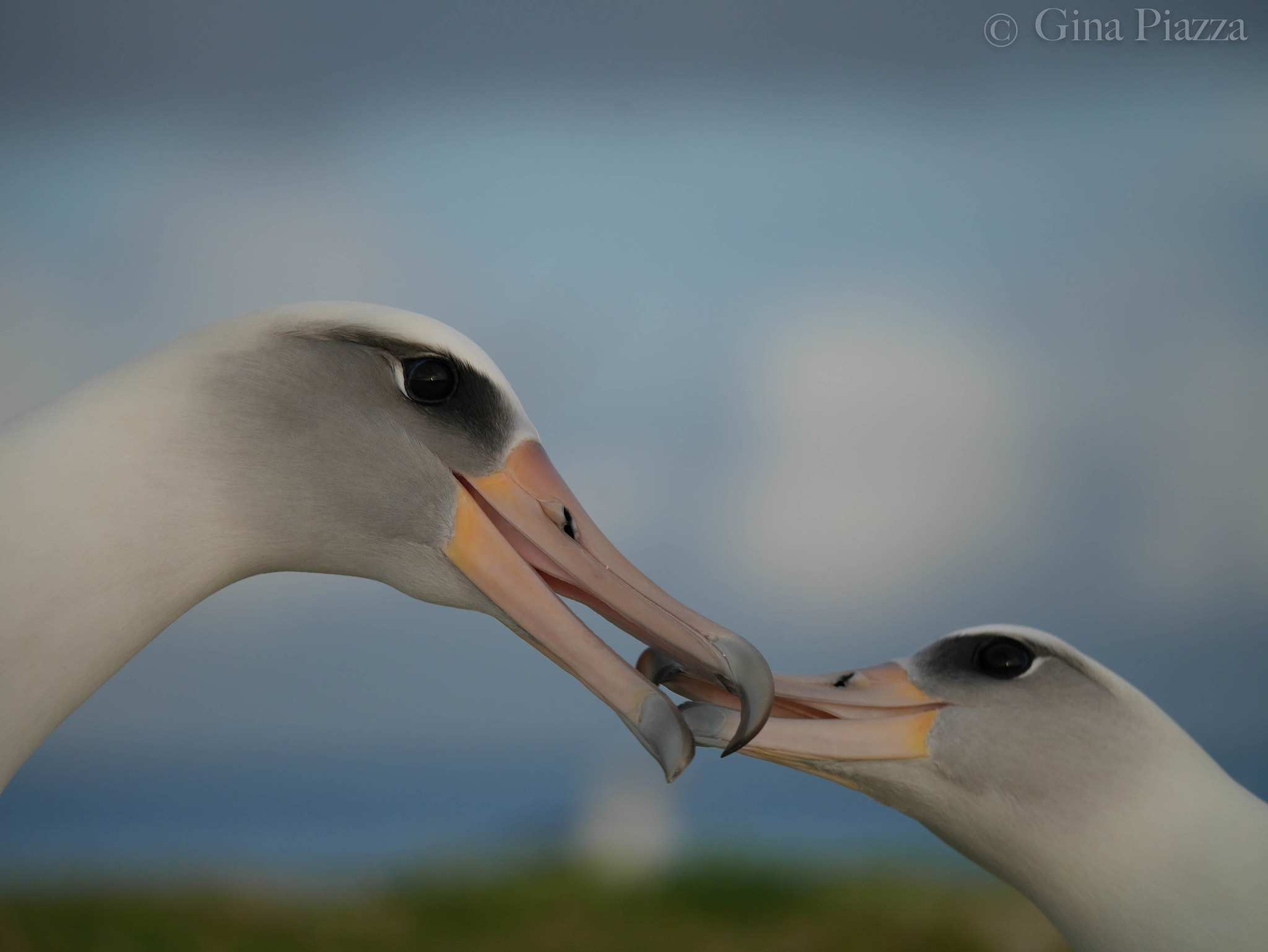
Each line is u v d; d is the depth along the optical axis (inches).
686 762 155.3
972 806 159.3
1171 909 157.9
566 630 155.9
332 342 156.0
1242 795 158.6
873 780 159.8
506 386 156.7
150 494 154.5
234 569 155.6
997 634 159.9
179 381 155.2
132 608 154.4
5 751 153.8
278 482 155.5
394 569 156.4
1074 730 158.9
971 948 198.7
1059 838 158.9
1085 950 159.2
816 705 159.9
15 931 196.7
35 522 153.7
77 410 154.6
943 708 159.6
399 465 156.0
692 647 155.6
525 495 156.3
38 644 153.6
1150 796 158.4
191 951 197.5
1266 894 157.4
